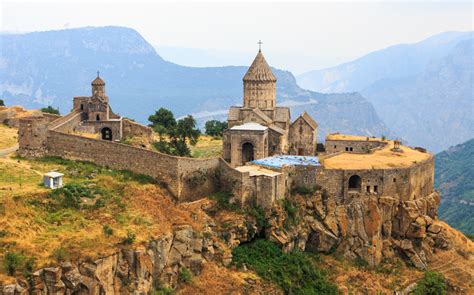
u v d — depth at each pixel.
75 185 82.44
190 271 80.69
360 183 102.62
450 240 106.31
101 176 89.44
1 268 61.75
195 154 134.00
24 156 97.81
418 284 98.19
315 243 100.25
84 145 96.62
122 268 70.19
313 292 89.75
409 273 100.19
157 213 82.25
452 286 100.12
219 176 96.06
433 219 110.69
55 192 79.06
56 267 64.06
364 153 122.12
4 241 65.31
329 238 100.12
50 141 98.94
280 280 87.19
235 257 87.44
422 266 101.81
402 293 96.12
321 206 101.88
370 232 101.62
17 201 74.50
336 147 137.12
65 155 98.12
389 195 103.19
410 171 104.38
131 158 93.25
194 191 93.00
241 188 93.19
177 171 90.06
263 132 116.81
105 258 68.00
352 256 100.25
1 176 84.88
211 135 183.88
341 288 93.62
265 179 94.44
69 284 64.50
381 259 101.50
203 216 87.88
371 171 102.25
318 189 102.69
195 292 78.19
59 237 68.94
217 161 96.12
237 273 84.44
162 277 75.88
